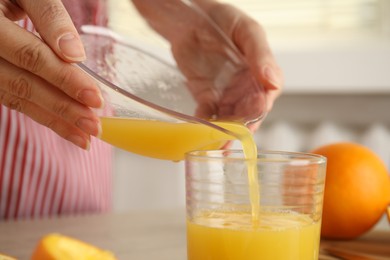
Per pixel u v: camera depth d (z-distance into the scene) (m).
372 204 0.64
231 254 0.48
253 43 0.63
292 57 1.27
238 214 0.48
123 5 0.63
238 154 0.52
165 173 1.27
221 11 0.66
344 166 0.65
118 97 0.52
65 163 0.88
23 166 0.86
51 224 0.76
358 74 1.26
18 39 0.49
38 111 0.54
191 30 0.63
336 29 1.34
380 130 1.26
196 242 0.49
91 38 0.59
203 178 0.49
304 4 1.33
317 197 0.50
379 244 0.66
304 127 1.31
